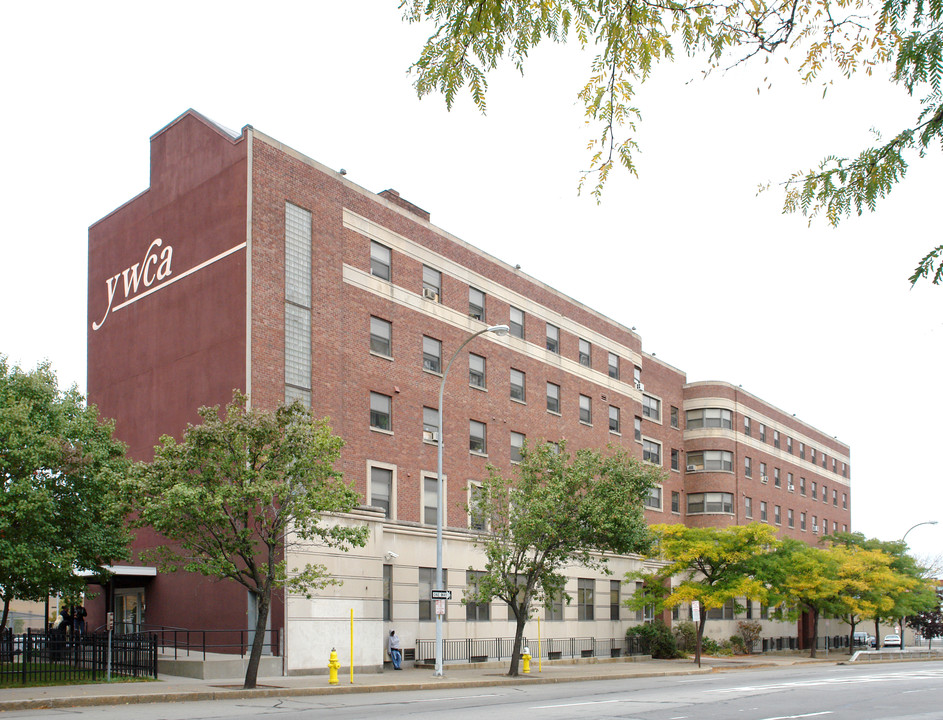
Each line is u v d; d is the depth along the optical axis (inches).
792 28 228.7
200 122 1390.3
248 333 1242.6
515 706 811.4
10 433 997.8
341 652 1224.2
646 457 2294.5
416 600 1430.9
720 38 234.5
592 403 2007.9
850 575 2438.5
